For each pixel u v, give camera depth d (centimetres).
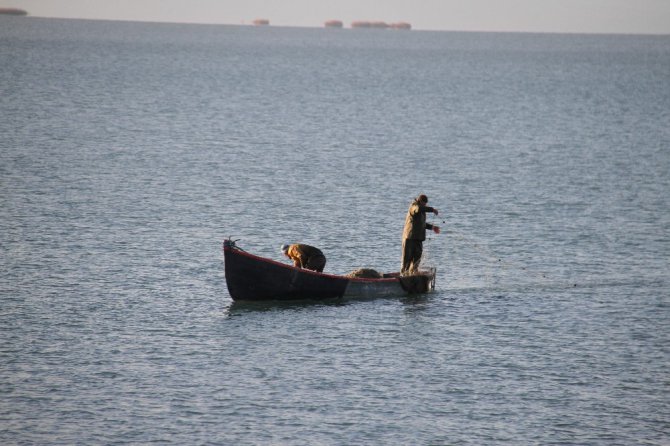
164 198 15950
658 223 14888
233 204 15550
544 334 8981
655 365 8156
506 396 7412
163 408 7050
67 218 13975
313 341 8631
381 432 6731
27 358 8019
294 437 6619
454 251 12788
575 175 19875
